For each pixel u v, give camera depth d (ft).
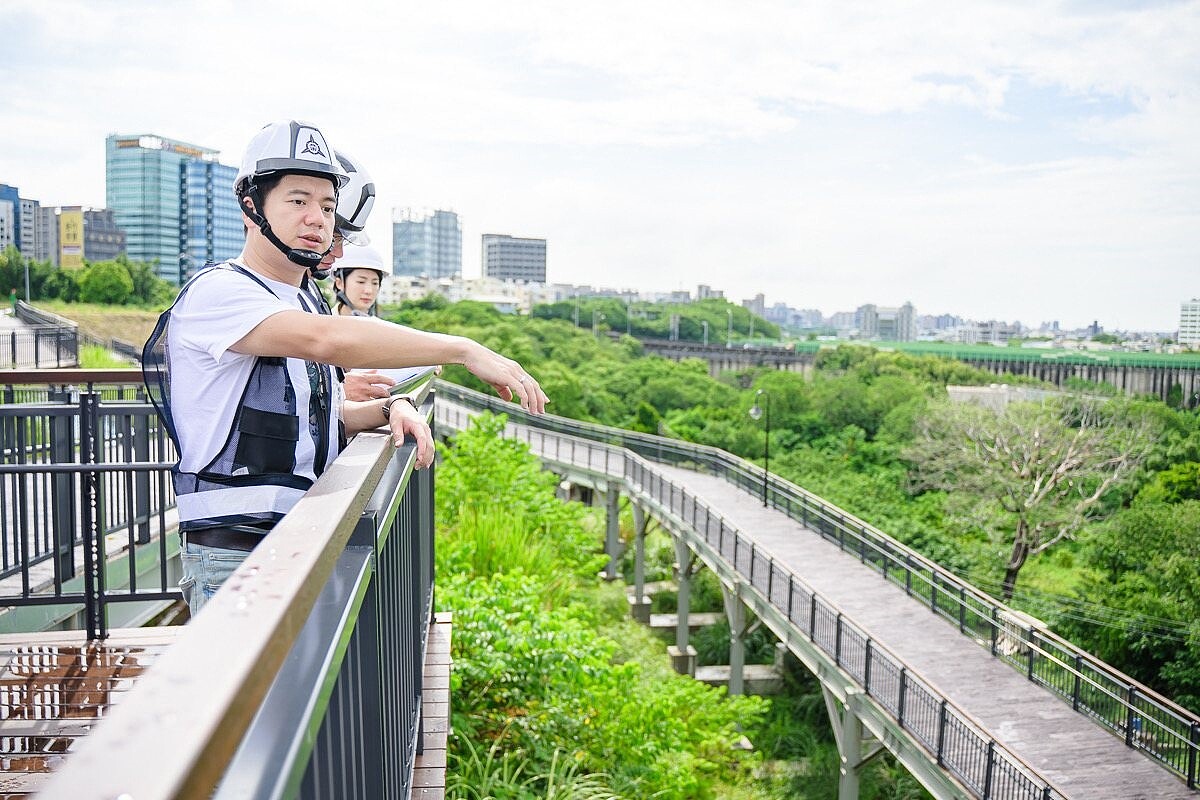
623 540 101.30
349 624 4.04
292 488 5.74
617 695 28.99
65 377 17.26
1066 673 46.44
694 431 190.70
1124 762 39.83
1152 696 40.29
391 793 6.78
